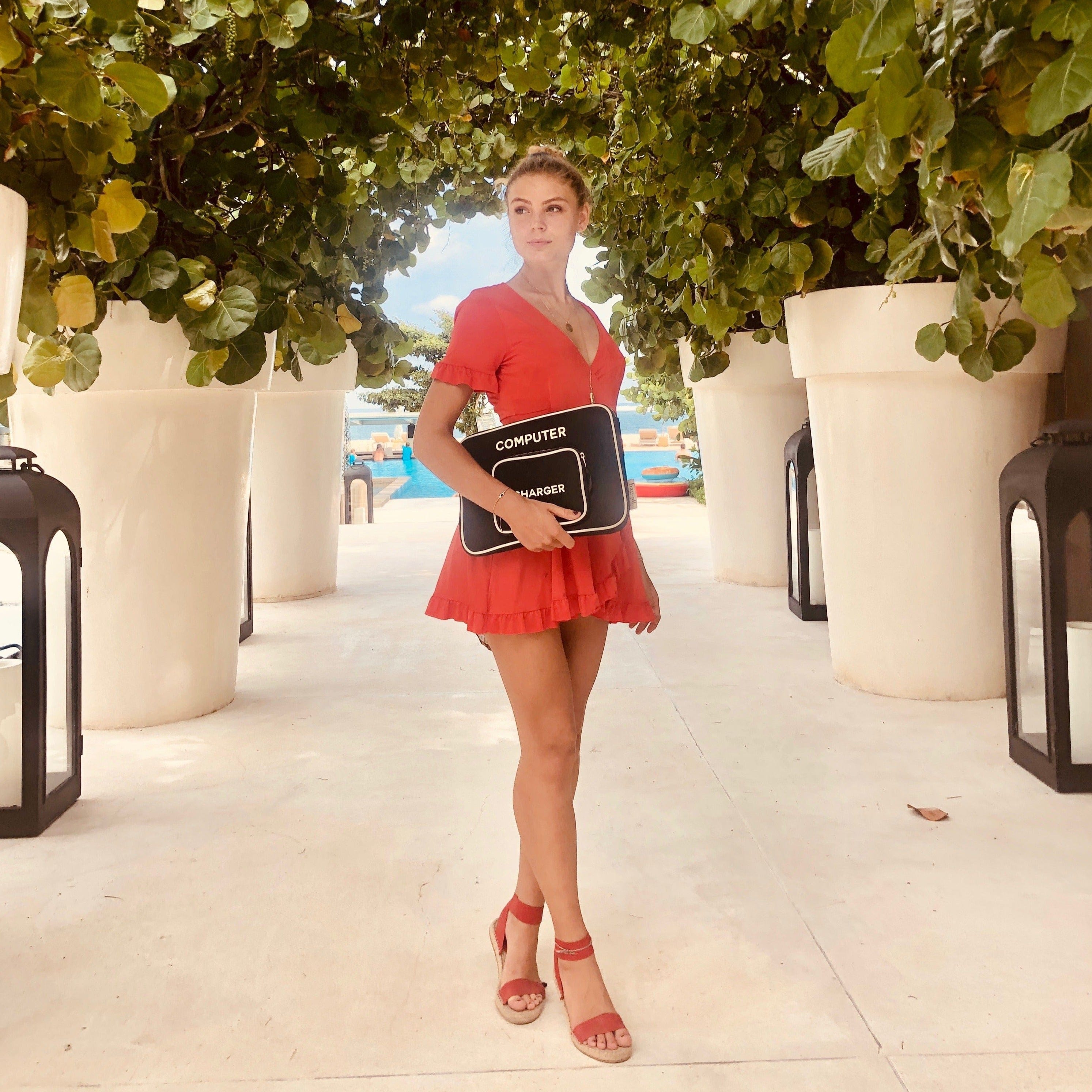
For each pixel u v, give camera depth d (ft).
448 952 6.46
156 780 9.80
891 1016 5.63
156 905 7.15
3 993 6.02
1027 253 5.73
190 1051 5.42
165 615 11.62
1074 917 6.72
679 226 14.66
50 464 11.18
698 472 45.42
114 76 5.32
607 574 5.98
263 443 19.98
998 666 11.90
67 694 9.09
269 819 8.75
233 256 10.80
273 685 13.56
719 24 8.89
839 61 5.12
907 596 11.96
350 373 20.42
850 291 11.48
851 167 6.79
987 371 10.31
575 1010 5.51
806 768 9.77
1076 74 4.33
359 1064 5.31
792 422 19.94
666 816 8.64
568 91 16.35
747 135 12.16
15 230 4.56
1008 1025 5.51
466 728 11.50
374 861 7.85
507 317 5.89
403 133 13.12
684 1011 5.74
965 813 8.55
